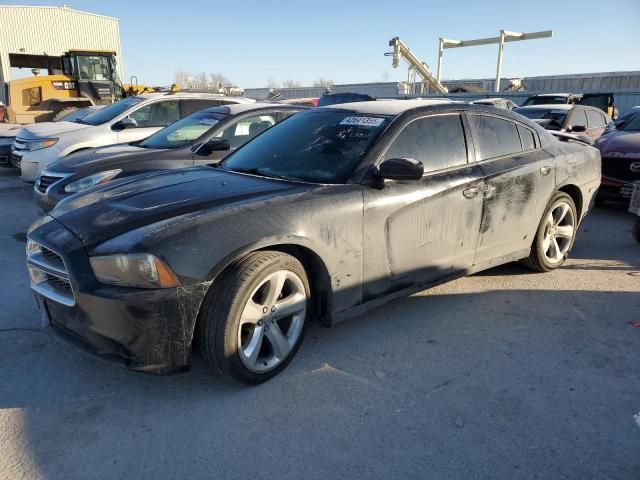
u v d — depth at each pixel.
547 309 4.24
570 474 2.42
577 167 5.02
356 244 3.37
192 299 2.76
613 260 5.53
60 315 3.00
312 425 2.76
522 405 2.94
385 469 2.45
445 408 2.91
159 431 2.71
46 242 2.99
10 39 32.56
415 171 3.30
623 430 2.73
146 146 7.00
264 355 3.18
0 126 13.60
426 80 33.62
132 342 2.74
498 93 26.42
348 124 3.95
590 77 34.25
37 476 2.40
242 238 2.89
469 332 3.83
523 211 4.50
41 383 3.14
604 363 3.40
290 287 3.22
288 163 3.81
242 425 2.76
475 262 4.24
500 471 2.44
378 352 3.53
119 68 37.03
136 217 2.99
